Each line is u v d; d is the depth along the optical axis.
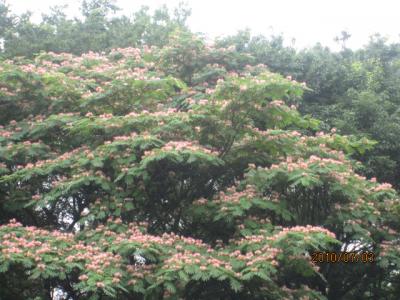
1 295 11.28
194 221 11.45
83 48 18.50
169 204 11.98
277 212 10.56
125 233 10.37
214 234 11.57
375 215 10.99
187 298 10.42
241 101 10.97
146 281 9.63
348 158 12.92
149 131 11.31
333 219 11.07
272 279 10.55
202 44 14.45
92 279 8.93
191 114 11.21
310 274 10.11
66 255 9.62
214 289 10.41
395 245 11.27
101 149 11.14
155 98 12.41
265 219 10.90
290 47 18.16
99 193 11.60
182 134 11.62
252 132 11.37
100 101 12.17
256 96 10.86
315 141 12.35
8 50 18.20
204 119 11.26
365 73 17.44
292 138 11.51
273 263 9.33
